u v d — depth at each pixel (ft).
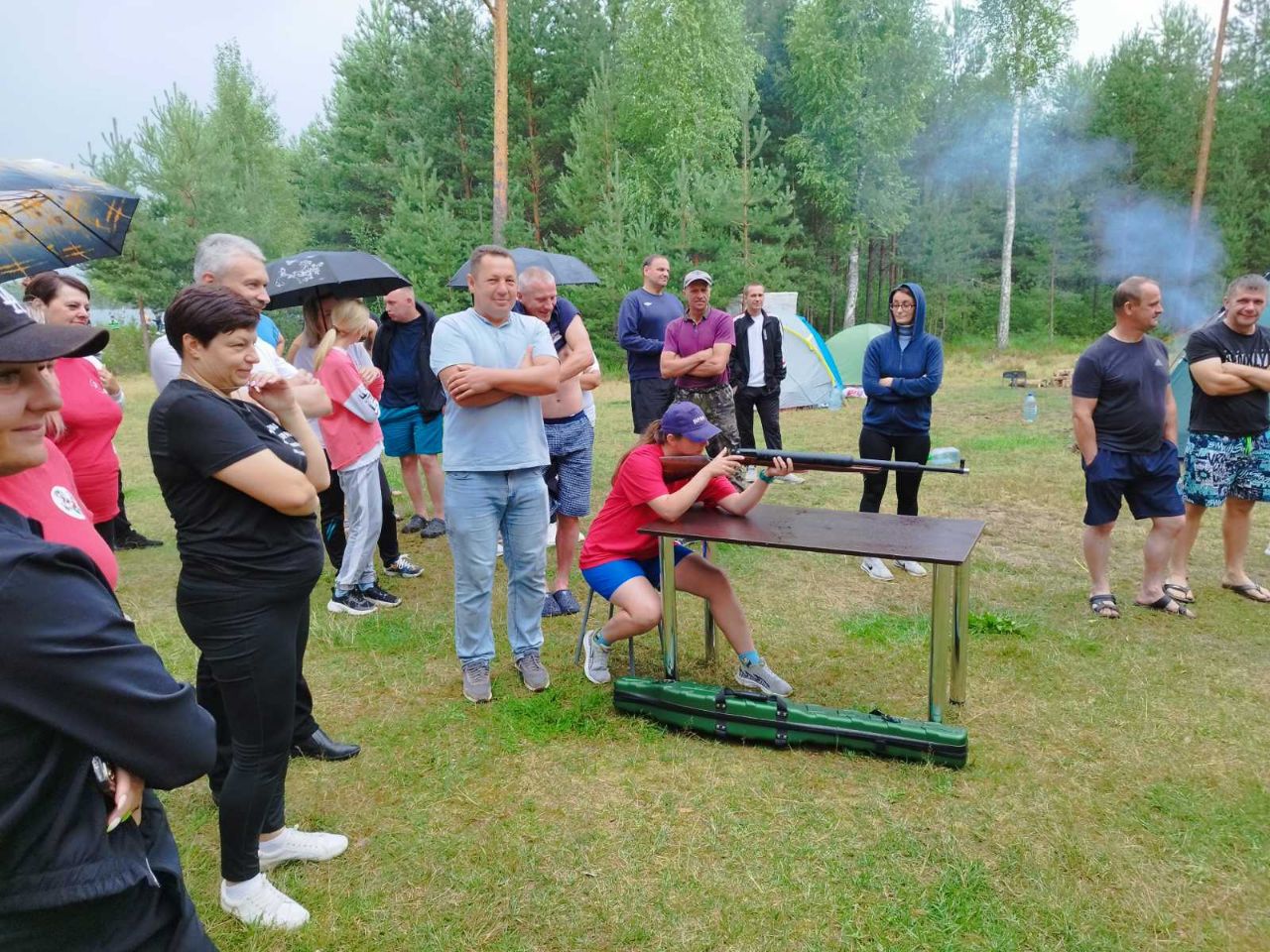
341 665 13.28
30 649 3.22
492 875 8.34
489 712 11.68
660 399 21.24
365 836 9.00
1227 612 15.21
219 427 6.67
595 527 12.28
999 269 111.04
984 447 31.35
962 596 11.41
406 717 11.57
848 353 51.55
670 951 7.32
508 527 12.14
